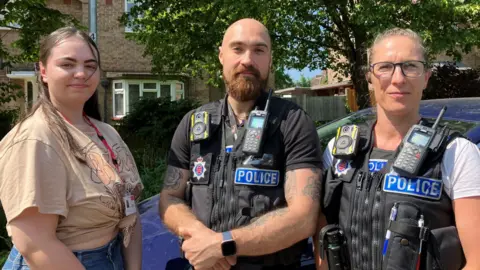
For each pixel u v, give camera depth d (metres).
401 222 1.54
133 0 9.23
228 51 2.02
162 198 2.12
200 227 1.85
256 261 1.85
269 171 1.88
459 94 9.20
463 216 1.51
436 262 1.49
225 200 1.89
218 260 1.77
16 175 1.58
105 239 1.80
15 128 1.70
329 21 9.46
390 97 1.68
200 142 2.02
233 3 6.97
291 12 8.74
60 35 1.81
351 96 11.55
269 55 2.05
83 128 1.89
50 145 1.65
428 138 1.59
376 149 1.73
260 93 2.04
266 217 1.80
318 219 1.89
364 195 1.67
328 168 1.89
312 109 16.20
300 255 1.94
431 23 7.20
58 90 1.79
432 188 1.54
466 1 7.23
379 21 6.93
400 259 1.51
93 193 1.72
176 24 8.64
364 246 1.64
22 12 8.08
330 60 10.70
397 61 1.67
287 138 1.89
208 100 16.92
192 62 9.51
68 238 1.71
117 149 1.98
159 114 10.55
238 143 1.94
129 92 16.14
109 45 15.65
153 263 2.30
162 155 9.42
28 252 1.58
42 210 1.58
